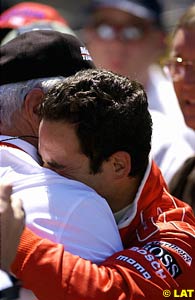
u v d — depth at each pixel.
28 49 7.73
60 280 6.58
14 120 7.77
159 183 7.64
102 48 15.38
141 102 7.18
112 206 7.47
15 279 6.64
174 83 10.65
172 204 7.69
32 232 6.79
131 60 15.26
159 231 7.31
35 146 7.75
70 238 6.98
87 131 6.91
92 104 6.90
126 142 7.11
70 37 7.95
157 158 10.73
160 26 15.44
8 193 6.43
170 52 10.95
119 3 15.06
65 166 7.12
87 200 7.06
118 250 7.26
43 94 7.61
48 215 6.99
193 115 10.55
